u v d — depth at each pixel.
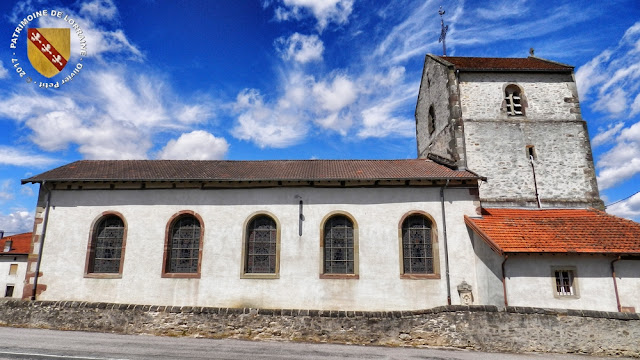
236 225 14.45
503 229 13.51
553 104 18.20
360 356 9.63
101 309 11.98
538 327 10.45
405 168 16.12
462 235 14.08
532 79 18.55
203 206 14.68
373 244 14.09
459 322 10.67
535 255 12.46
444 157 18.64
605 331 10.32
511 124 17.86
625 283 12.29
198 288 13.90
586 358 9.97
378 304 13.53
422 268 14.01
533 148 17.62
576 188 17.14
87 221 14.62
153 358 8.96
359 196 14.59
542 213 15.44
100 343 10.26
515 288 12.28
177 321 11.55
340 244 14.33
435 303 13.48
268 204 14.61
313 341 11.03
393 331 10.88
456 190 14.55
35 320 12.12
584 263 12.48
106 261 14.45
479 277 13.53
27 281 14.04
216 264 14.10
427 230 14.38
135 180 14.44
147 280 14.01
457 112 17.88
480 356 9.92
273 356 9.44
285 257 14.05
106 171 15.64
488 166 17.27
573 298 12.23
